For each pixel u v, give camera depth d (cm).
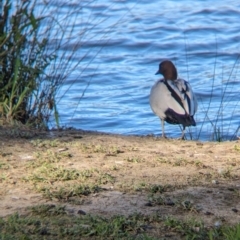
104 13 2834
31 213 860
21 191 930
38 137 1202
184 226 831
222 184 974
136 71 2356
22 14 1345
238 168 1045
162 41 2658
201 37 2730
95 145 1148
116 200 904
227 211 884
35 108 1357
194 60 2481
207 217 865
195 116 1888
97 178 973
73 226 824
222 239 808
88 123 1895
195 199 917
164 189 944
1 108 1323
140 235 807
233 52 2556
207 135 1697
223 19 2956
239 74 2306
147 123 1892
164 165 1046
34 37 1359
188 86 1376
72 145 1140
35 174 980
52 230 815
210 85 2195
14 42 1335
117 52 2533
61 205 884
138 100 2091
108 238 801
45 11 1702
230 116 1892
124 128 1864
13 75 1345
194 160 1070
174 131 1788
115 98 2112
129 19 2834
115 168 1021
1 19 1331
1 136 1182
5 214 859
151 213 867
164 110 1355
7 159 1057
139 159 1069
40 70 1345
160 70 1527
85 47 2480
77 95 2128
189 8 3102
